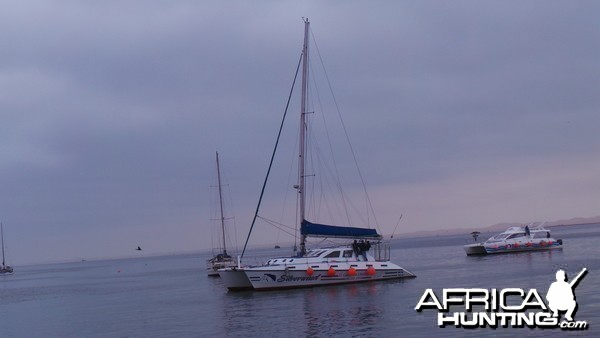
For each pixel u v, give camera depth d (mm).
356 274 48906
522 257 78375
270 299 43906
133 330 37719
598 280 45750
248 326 34562
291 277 47125
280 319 35906
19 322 47812
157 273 131125
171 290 68688
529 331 29078
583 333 28188
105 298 65438
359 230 49062
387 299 41062
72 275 167000
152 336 34656
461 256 102438
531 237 87188
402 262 96438
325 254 48500
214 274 91000
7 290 100562
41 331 41344
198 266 162500
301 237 48562
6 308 62156
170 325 38188
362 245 49969
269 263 48781
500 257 81688
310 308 39000
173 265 199250
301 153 49000
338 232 48406
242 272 47562
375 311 36562
